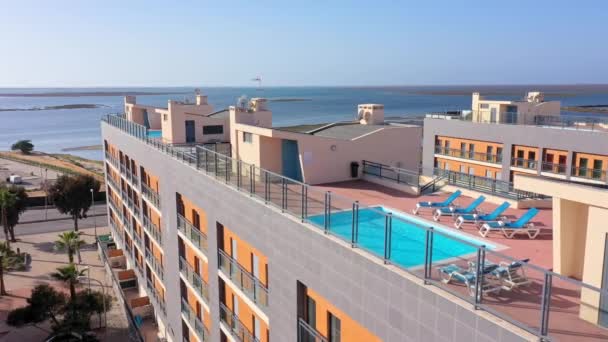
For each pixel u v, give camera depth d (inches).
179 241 1032.8
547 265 515.8
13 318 1395.2
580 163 1565.0
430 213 761.6
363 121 1296.8
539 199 794.8
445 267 415.2
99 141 7116.1
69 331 1315.2
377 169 1011.9
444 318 361.1
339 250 472.7
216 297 834.2
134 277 1649.9
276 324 617.6
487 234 638.5
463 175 959.0
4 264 1686.8
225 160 772.0
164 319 1245.7
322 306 524.7
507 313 363.6
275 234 594.9
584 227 430.9
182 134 1475.1
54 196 2342.5
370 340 451.8
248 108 1233.4
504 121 1900.8
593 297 371.9
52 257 2050.9
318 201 632.4
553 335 336.2
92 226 2546.8
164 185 1087.0
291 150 1022.4
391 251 469.7
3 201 2059.5
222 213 759.7
